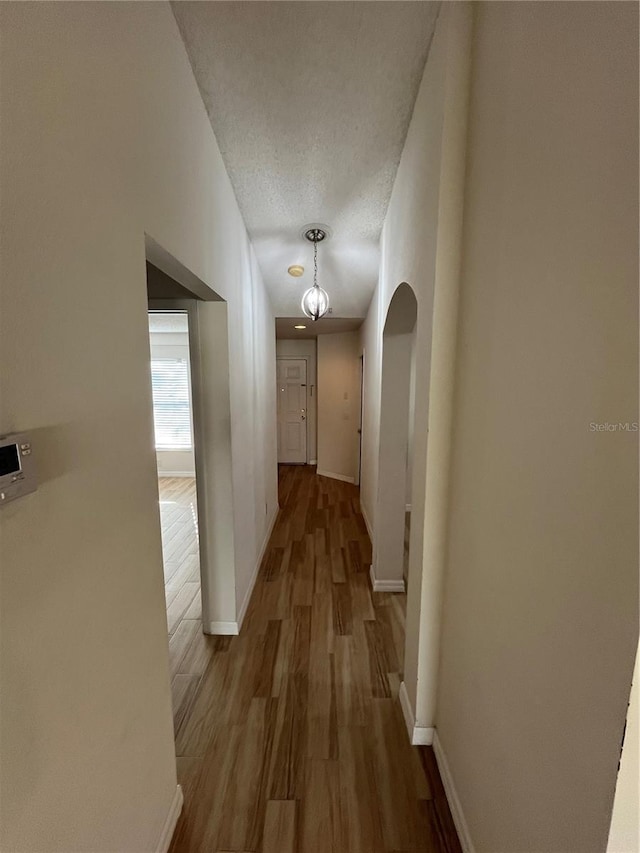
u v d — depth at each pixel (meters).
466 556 1.15
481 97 1.04
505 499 0.89
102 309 0.80
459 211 1.19
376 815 1.23
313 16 1.19
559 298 0.68
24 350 0.59
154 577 1.06
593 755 0.58
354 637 2.13
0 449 0.52
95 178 0.76
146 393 1.00
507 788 0.87
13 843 0.57
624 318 0.52
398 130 1.64
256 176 1.93
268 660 1.95
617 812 0.55
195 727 1.55
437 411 1.29
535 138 0.76
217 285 1.71
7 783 0.56
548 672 0.71
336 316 3.90
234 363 2.07
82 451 0.73
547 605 0.71
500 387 0.92
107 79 0.80
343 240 2.59
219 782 1.33
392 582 2.63
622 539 0.52
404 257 1.72
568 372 0.65
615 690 0.54
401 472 2.58
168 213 1.14
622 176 0.52
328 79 1.40
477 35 1.06
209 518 2.07
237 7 1.16
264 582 2.75
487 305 1.00
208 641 2.09
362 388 4.20
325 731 1.53
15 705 0.57
